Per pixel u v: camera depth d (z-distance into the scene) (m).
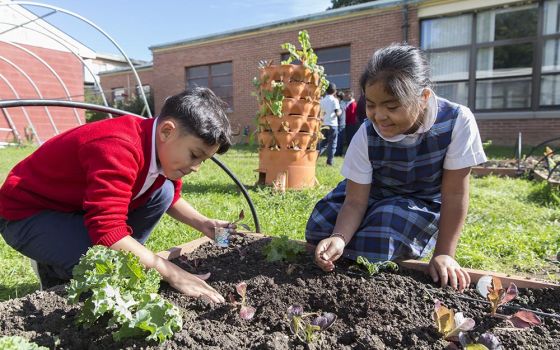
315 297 1.74
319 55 13.79
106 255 1.40
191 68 16.80
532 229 3.44
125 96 20.91
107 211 1.63
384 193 2.24
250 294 1.80
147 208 2.22
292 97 5.35
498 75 11.40
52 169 1.84
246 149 12.53
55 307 1.55
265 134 5.50
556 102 10.91
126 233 1.67
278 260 2.10
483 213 3.96
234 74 15.43
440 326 1.43
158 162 1.79
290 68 5.29
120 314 1.28
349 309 1.67
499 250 2.85
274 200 4.44
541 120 10.95
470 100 11.72
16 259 2.70
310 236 2.27
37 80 14.67
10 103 1.87
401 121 1.67
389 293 1.75
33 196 1.89
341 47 13.41
